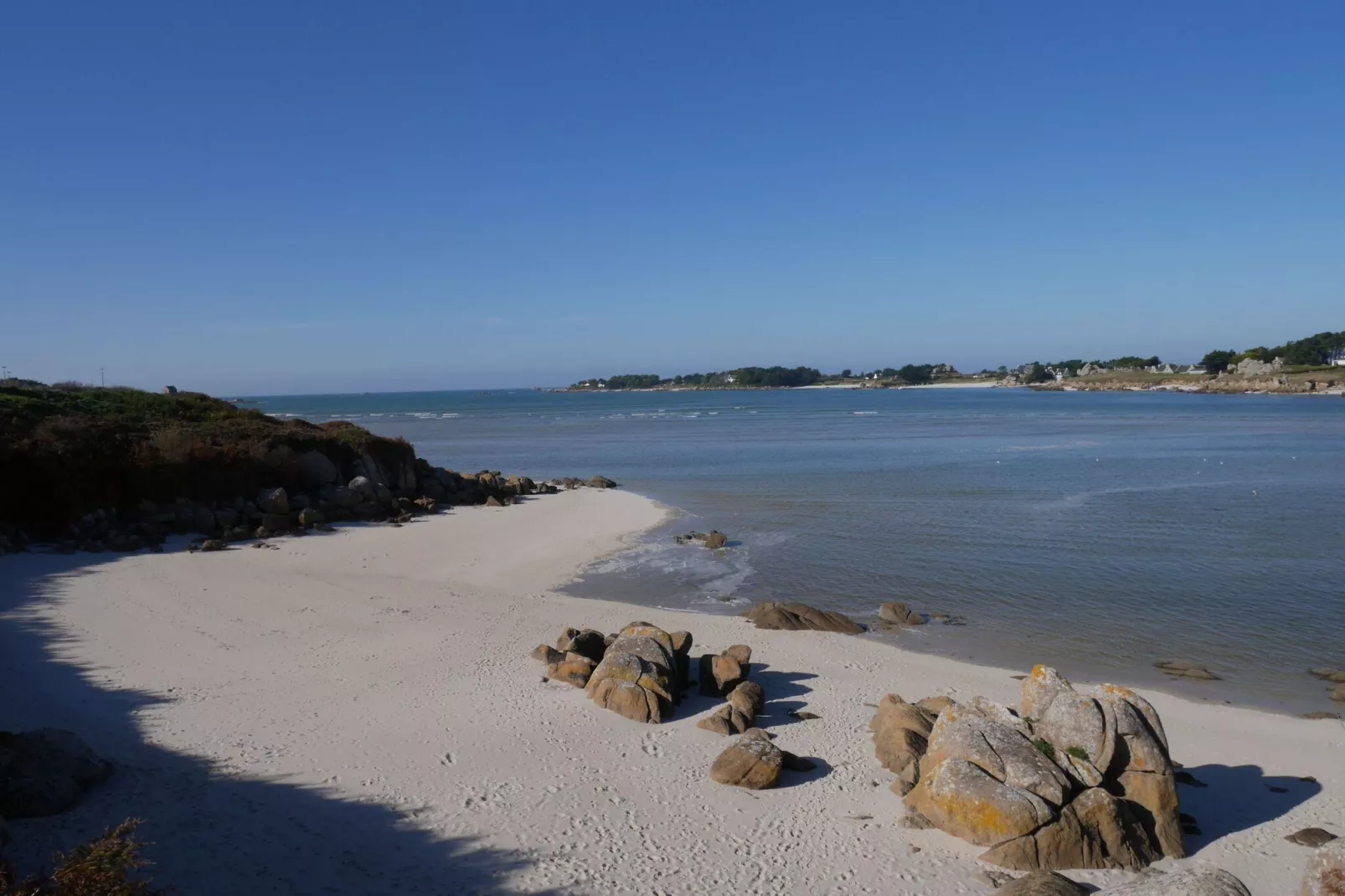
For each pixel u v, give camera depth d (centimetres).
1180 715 1614
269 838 1058
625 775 1295
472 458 6825
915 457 6481
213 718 1445
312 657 1800
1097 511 3912
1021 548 3119
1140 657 1950
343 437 4244
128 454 3334
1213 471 5438
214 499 3494
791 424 11219
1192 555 2973
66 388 5097
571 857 1059
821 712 1595
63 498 2991
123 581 2405
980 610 2333
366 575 2641
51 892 798
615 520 3722
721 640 2028
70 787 1104
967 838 1116
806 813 1198
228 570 2611
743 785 1273
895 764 1343
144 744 1320
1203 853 1135
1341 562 2855
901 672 1827
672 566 2859
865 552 3062
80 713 1435
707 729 1476
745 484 4944
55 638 1862
